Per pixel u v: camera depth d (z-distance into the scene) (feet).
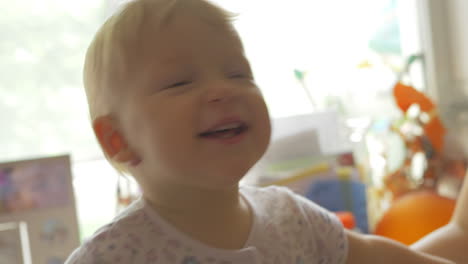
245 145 1.55
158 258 1.63
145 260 1.63
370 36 7.66
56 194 4.72
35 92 6.93
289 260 1.80
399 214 4.67
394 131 6.63
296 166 5.82
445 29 7.63
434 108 6.44
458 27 7.34
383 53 7.70
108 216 7.06
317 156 6.01
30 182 4.65
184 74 1.61
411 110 6.65
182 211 1.68
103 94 1.73
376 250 2.05
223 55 1.67
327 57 7.53
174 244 1.65
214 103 1.54
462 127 7.30
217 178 1.53
